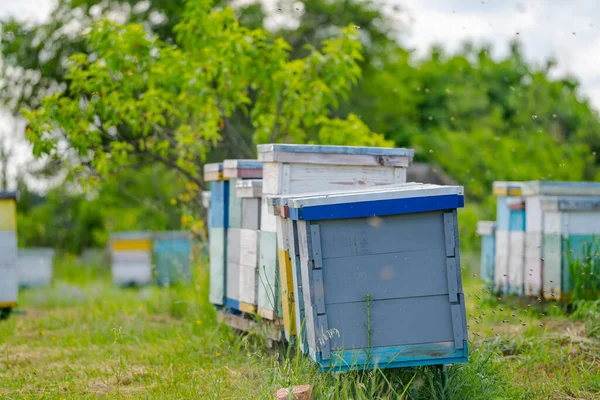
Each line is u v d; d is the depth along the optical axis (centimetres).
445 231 751
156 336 1304
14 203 1661
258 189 1038
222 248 1172
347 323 750
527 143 4162
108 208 4038
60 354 1184
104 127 1584
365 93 4247
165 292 1728
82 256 4094
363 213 743
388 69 4916
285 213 777
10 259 1653
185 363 1055
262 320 1022
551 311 1402
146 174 3144
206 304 1399
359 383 732
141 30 1524
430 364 773
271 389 787
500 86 5350
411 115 4872
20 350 1238
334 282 750
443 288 754
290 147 962
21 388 947
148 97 1550
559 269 1417
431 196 744
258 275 1034
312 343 755
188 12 1617
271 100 1688
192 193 1708
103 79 1540
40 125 1529
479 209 3850
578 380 916
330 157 979
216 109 1641
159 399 855
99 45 1524
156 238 3050
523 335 1143
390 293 751
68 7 2981
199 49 1623
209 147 1669
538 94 4253
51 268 3122
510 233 1590
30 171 3194
